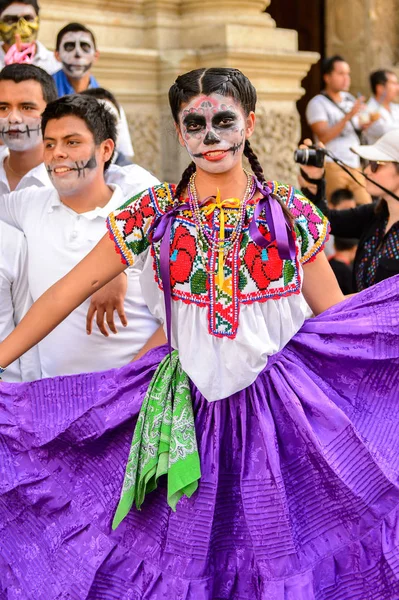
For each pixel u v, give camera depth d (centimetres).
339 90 999
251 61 987
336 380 368
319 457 347
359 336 363
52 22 909
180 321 345
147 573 354
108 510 364
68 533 366
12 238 429
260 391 350
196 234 339
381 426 360
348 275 665
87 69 771
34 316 354
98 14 948
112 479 368
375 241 509
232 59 970
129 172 465
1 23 711
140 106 966
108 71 938
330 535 349
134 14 977
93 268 353
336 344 364
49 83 508
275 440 345
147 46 980
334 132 969
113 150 442
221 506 353
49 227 425
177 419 348
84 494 369
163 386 356
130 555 359
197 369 342
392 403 366
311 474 350
